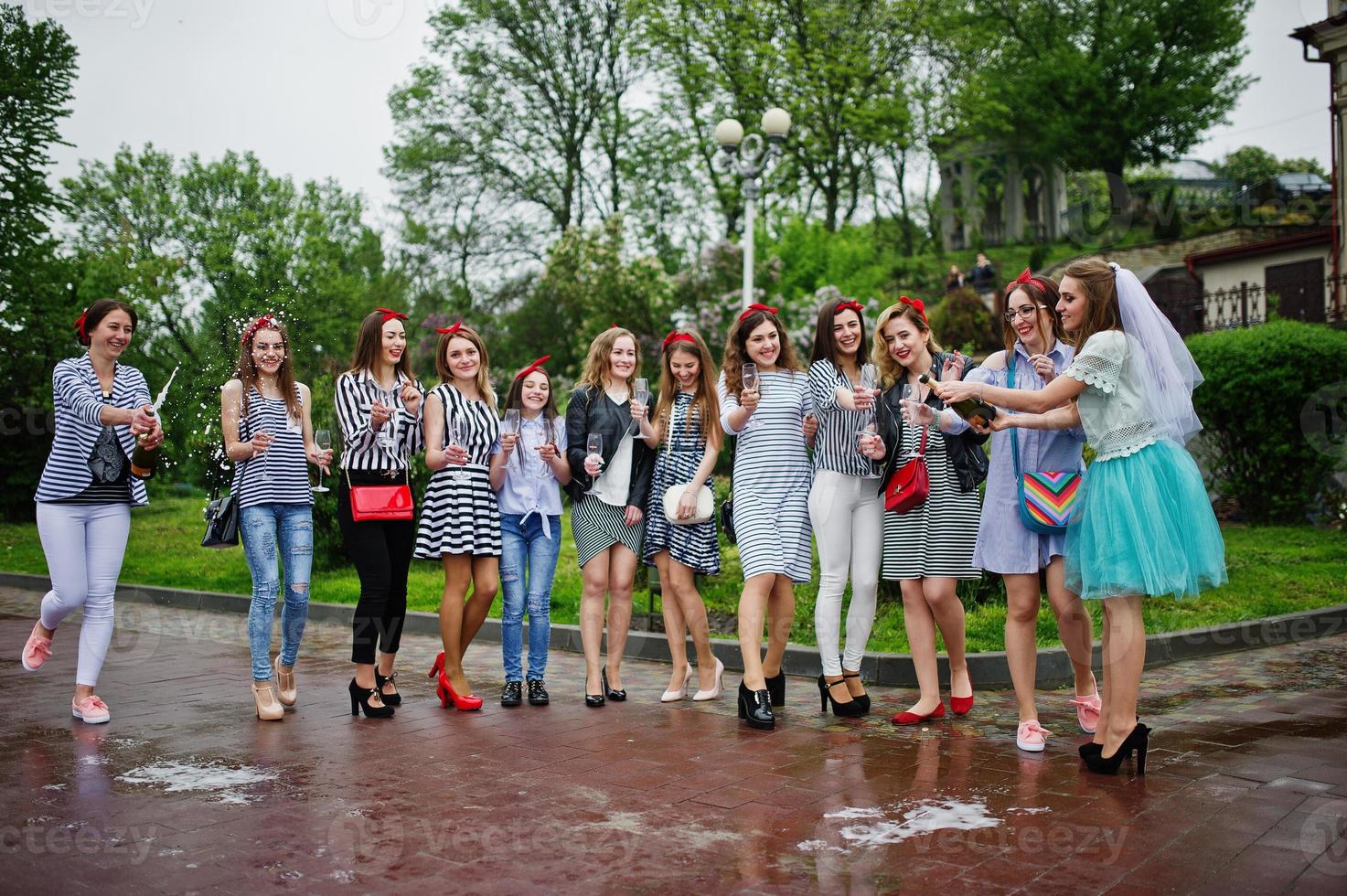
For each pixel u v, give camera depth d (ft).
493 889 9.93
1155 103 108.68
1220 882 9.82
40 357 66.85
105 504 16.96
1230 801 12.34
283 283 44.11
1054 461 15.10
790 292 75.00
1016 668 15.10
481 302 91.81
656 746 15.47
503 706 18.47
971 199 111.14
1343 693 18.57
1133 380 13.67
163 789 13.16
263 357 17.21
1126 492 13.41
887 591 26.30
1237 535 38.73
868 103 87.35
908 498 16.20
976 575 16.63
